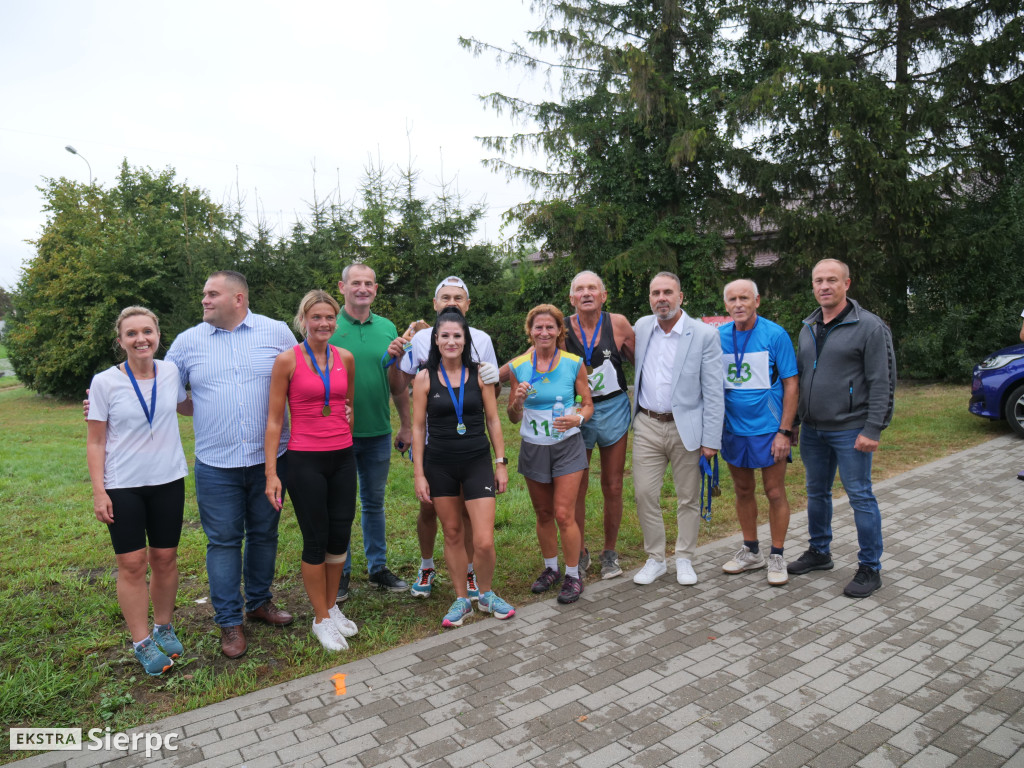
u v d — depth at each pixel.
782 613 3.89
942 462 7.36
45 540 5.96
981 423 9.38
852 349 4.10
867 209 13.48
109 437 3.40
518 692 3.13
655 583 4.46
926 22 14.62
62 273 21.47
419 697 3.12
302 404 3.60
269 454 3.65
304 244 19.47
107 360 21.94
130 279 21.25
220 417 3.65
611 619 3.90
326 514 3.66
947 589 4.12
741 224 14.28
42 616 4.22
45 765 2.69
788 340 4.32
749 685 3.12
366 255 18.23
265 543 3.94
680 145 13.00
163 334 20.39
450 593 4.44
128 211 25.41
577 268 14.84
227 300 3.68
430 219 18.39
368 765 2.62
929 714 2.83
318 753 2.71
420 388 3.91
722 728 2.79
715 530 5.58
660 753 2.64
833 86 12.67
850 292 13.34
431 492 3.91
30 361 23.16
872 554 4.13
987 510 5.64
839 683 3.10
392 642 3.75
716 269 14.55
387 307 17.78
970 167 13.44
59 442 12.45
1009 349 8.73
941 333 13.41
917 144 13.80
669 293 4.29
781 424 4.32
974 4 14.19
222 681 3.33
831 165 13.75
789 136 13.88
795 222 13.50
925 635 3.54
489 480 3.94
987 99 13.55
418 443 3.96
